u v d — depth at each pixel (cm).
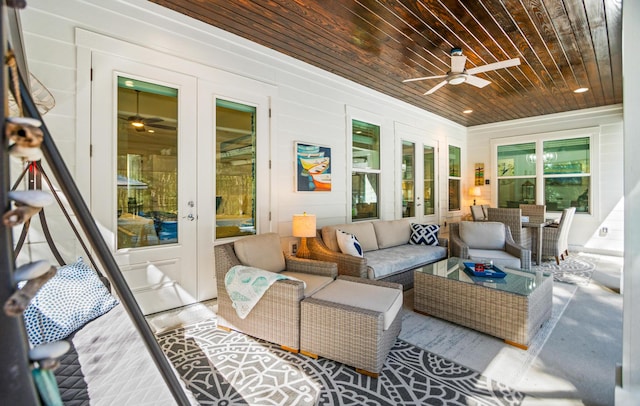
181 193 298
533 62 379
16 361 63
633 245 142
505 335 238
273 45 347
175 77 292
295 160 393
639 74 138
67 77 238
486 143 731
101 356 149
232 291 243
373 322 192
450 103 560
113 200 259
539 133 654
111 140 258
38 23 226
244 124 346
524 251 369
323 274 275
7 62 61
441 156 669
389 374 197
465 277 278
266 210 365
